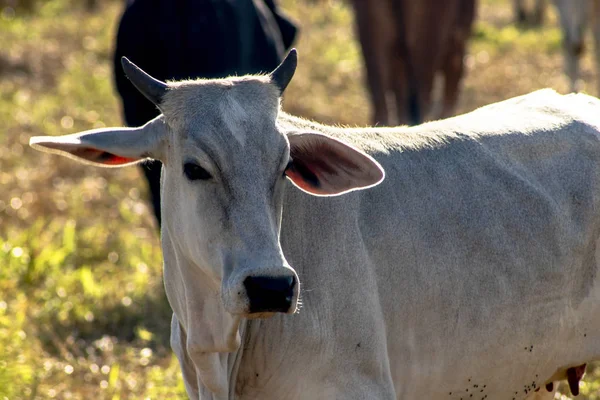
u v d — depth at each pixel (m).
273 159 7.86
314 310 8.40
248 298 7.48
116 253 18.50
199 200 7.89
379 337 8.60
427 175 9.17
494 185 9.34
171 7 16.06
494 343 9.23
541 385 9.86
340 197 8.68
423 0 21.78
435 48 22.05
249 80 8.13
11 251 17.42
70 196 21.92
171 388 12.75
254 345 8.56
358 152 8.07
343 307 8.45
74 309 15.79
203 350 8.51
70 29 39.69
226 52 15.98
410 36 22.00
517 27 43.38
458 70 23.22
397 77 22.41
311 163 8.43
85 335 15.23
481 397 9.43
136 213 20.84
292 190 8.55
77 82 31.19
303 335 8.38
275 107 8.05
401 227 8.85
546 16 47.59
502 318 9.20
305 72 32.81
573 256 9.55
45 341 14.74
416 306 8.86
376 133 9.39
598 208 9.72
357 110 28.09
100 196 22.05
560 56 36.12
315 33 40.03
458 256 9.00
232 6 16.41
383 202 8.88
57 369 13.59
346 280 8.48
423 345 8.96
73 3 46.34
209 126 7.87
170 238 8.52
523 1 44.97
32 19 42.28
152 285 16.83
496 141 9.63
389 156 9.14
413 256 8.84
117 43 16.45
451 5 22.00
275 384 8.61
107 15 43.03
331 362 8.44
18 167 23.86
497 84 31.16
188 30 15.88
